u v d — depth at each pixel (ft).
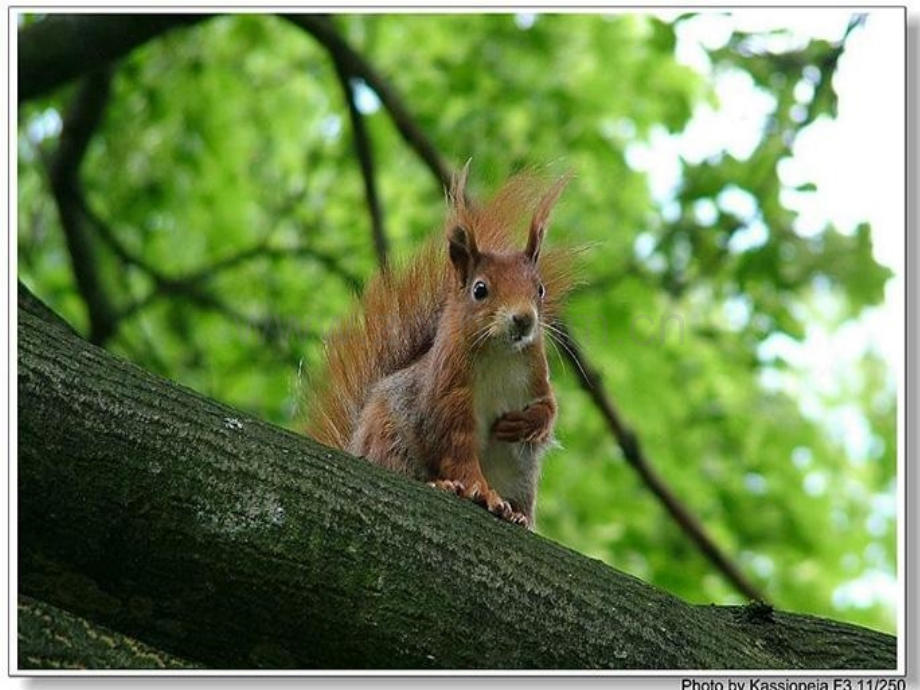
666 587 46.24
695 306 48.65
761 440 50.31
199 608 16.80
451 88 49.47
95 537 16.60
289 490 17.04
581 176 48.85
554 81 49.85
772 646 19.52
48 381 16.74
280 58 52.08
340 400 25.52
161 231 51.65
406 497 17.63
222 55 51.08
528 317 22.21
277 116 52.80
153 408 17.07
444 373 22.70
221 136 51.39
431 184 51.03
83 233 42.80
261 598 16.74
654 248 46.03
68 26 34.19
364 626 16.81
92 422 16.67
